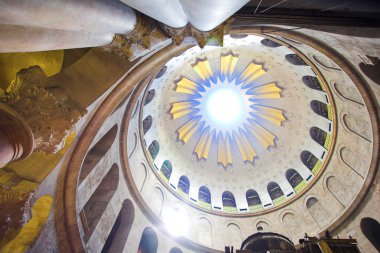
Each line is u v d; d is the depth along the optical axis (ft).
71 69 17.75
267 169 60.13
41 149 14.11
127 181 36.81
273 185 57.62
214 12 11.89
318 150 51.24
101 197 31.68
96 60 18.70
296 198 50.93
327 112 48.11
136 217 37.32
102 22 12.28
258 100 62.23
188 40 22.02
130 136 38.50
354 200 39.52
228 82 62.23
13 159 11.71
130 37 17.40
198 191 56.54
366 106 34.42
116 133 32.42
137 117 41.01
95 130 20.99
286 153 58.59
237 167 62.69
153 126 52.42
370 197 37.76
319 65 39.09
